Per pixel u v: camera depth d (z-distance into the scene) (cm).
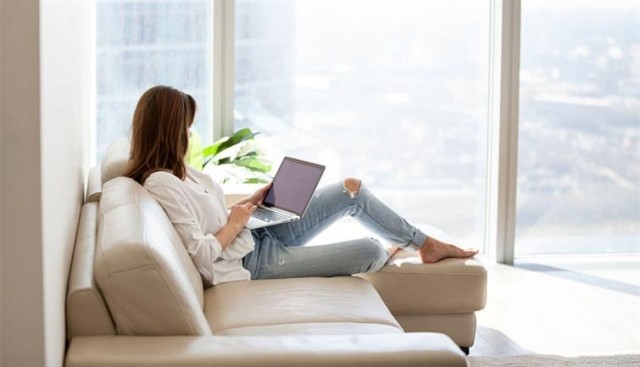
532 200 559
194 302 229
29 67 182
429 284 366
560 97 551
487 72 548
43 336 187
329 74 536
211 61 520
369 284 341
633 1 550
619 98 557
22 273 185
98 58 511
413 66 542
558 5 544
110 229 241
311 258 347
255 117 532
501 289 494
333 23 532
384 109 543
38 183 184
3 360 186
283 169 373
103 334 221
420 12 539
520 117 550
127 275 218
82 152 376
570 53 549
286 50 530
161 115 324
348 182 373
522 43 544
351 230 422
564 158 557
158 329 221
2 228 184
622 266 548
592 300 475
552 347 398
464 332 375
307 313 294
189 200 320
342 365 207
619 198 565
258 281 335
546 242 564
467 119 550
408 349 212
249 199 367
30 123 183
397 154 548
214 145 503
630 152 562
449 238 396
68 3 280
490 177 553
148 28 513
